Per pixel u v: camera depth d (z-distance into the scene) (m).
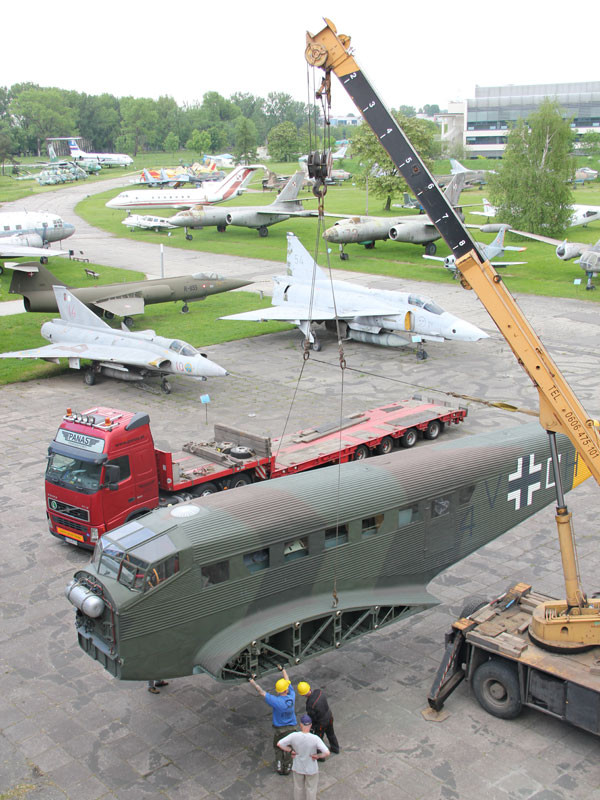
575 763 11.24
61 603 16.30
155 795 10.79
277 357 37.72
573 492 21.70
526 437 17.16
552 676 11.55
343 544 13.43
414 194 12.05
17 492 22.08
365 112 12.09
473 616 13.02
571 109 191.75
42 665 14.15
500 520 16.47
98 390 32.66
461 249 11.92
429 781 10.90
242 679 11.59
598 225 89.25
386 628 15.26
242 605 12.27
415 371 34.56
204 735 12.15
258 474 20.44
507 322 11.86
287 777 11.14
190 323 45.41
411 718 12.37
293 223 95.44
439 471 14.95
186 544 11.53
